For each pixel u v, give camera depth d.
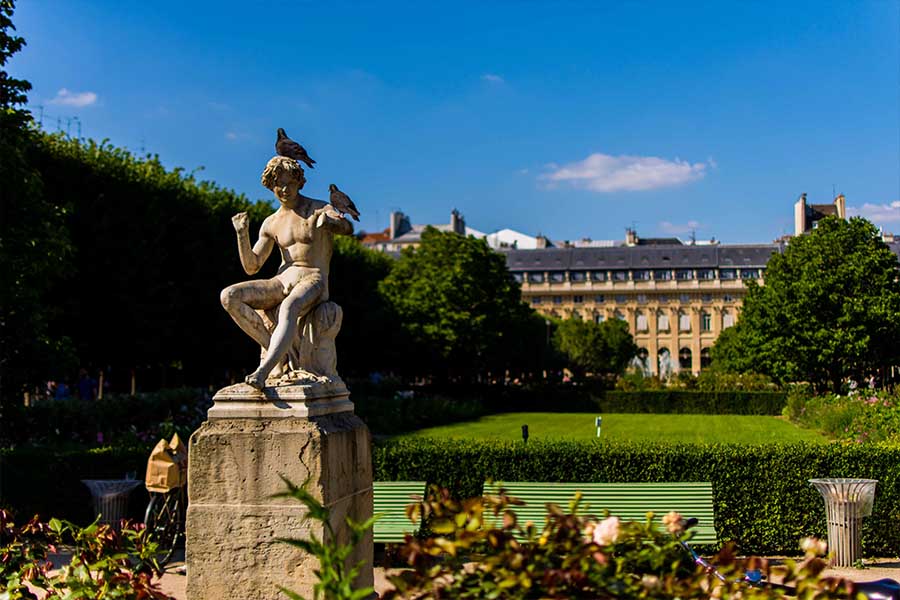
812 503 14.91
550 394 61.12
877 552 14.56
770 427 43.22
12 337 18.95
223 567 7.81
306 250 8.78
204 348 38.94
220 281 39.06
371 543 8.97
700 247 130.38
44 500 16.28
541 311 130.88
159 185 37.22
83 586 7.41
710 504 14.14
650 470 15.29
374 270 64.75
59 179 33.38
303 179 8.95
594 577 4.81
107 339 34.31
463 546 4.97
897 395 29.80
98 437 22.14
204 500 7.89
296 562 7.70
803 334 44.78
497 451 15.73
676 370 127.19
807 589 5.10
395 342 57.56
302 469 7.80
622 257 131.00
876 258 44.19
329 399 8.49
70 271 20.55
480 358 60.03
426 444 16.23
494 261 60.94
